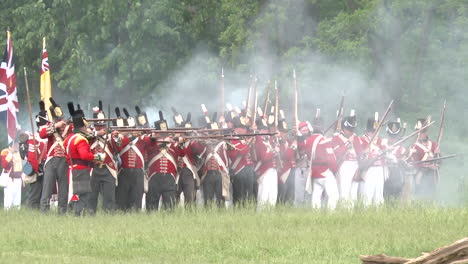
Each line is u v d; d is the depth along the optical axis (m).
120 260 26.06
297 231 31.00
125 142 40.75
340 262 25.83
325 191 43.72
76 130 36.94
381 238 29.20
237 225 32.78
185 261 25.92
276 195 44.06
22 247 28.53
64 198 39.06
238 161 43.59
